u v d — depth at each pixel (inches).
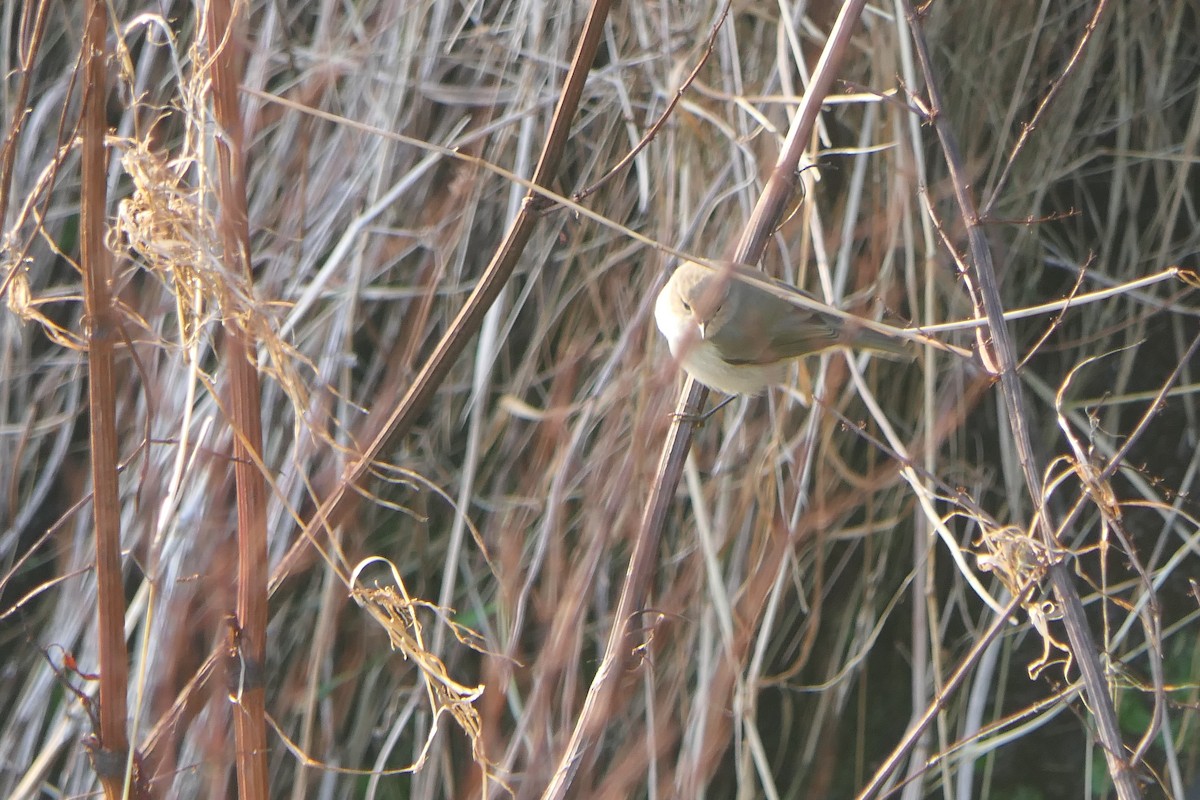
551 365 374.0
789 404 339.0
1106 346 413.1
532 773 255.4
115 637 155.1
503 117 370.3
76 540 349.4
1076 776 404.2
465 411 360.5
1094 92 420.5
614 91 369.1
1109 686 227.1
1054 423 409.4
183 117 349.4
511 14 382.6
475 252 373.4
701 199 351.3
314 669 320.5
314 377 337.4
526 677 333.7
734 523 337.1
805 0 356.8
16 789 317.7
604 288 366.0
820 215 373.7
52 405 369.1
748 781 315.6
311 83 334.6
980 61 392.8
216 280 159.8
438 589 366.3
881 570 374.0
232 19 162.7
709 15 357.7
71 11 374.0
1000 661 421.4
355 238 357.7
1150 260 406.3
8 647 351.6
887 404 383.6
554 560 318.0
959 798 357.1
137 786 160.9
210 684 191.9
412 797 339.6
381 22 361.1
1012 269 410.9
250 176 362.0
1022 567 205.5
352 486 200.2
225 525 300.4
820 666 397.7
